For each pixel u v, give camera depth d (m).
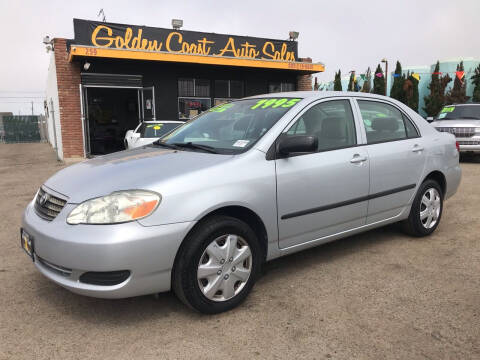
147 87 13.09
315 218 3.38
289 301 3.07
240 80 14.48
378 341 2.53
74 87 12.16
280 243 3.21
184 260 2.67
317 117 3.52
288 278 3.49
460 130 10.48
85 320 2.82
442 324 2.71
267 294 3.19
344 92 3.89
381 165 3.83
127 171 2.90
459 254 3.99
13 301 3.10
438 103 29.80
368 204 3.78
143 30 12.02
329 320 2.78
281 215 3.14
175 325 2.74
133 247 2.46
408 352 2.41
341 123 3.69
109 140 16.69
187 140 3.66
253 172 2.97
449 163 4.64
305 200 3.27
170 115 13.53
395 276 3.49
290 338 2.57
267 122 3.34
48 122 26.94
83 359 2.38
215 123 3.79
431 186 4.45
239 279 2.95
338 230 3.62
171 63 12.99
